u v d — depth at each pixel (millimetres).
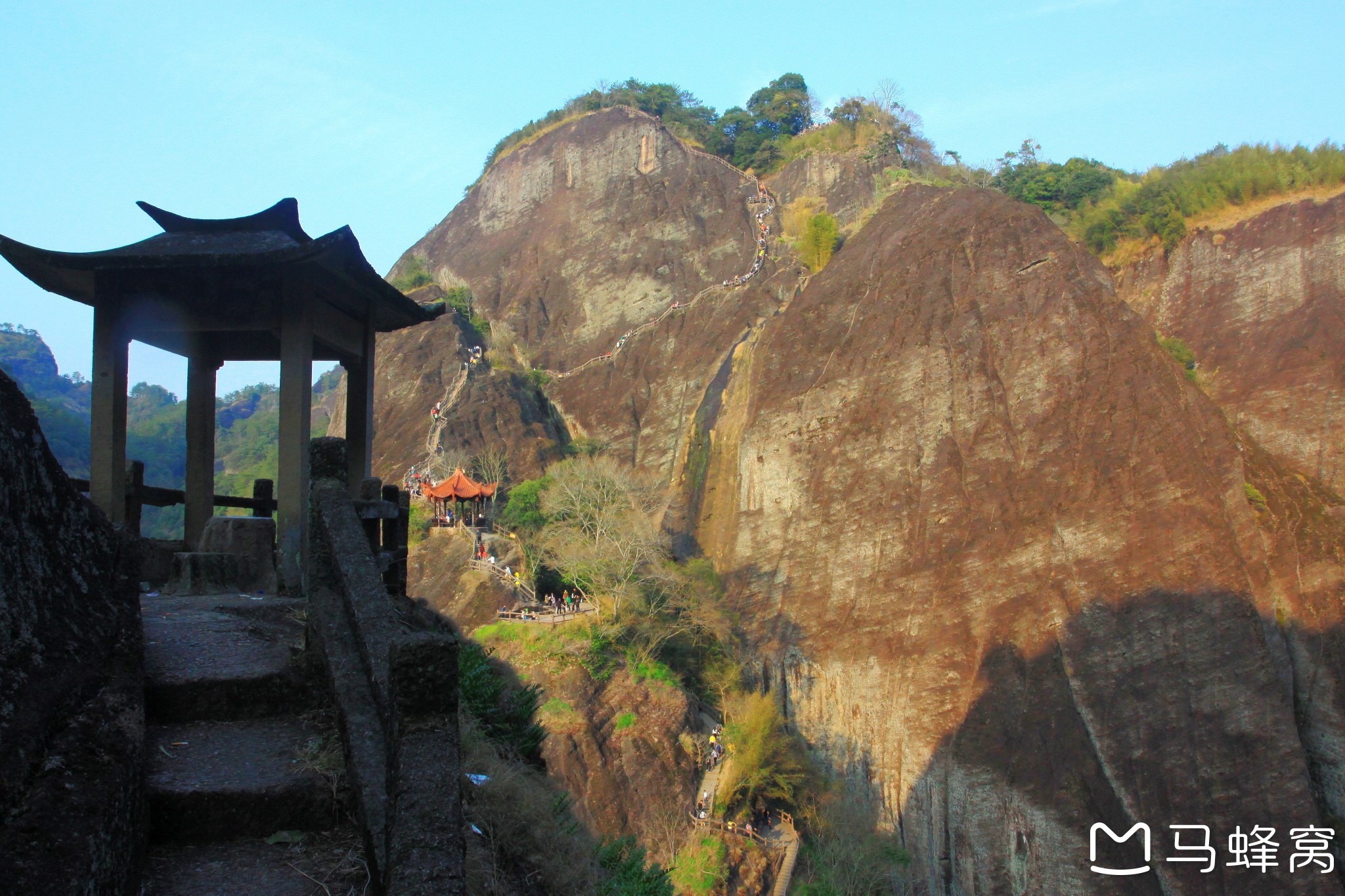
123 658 4320
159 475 77312
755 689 50156
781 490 58719
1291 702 40688
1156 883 37094
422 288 99125
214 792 4172
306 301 8508
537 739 8297
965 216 62688
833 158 95625
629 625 41812
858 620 49750
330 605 5195
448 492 50875
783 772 37219
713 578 53938
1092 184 86500
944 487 51562
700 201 97938
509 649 38281
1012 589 46438
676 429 75562
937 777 42219
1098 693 42031
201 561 7980
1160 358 50906
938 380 55406
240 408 165375
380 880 3504
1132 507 46594
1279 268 63219
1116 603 44062
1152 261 70250
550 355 91000
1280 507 48312
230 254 7992
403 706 3787
